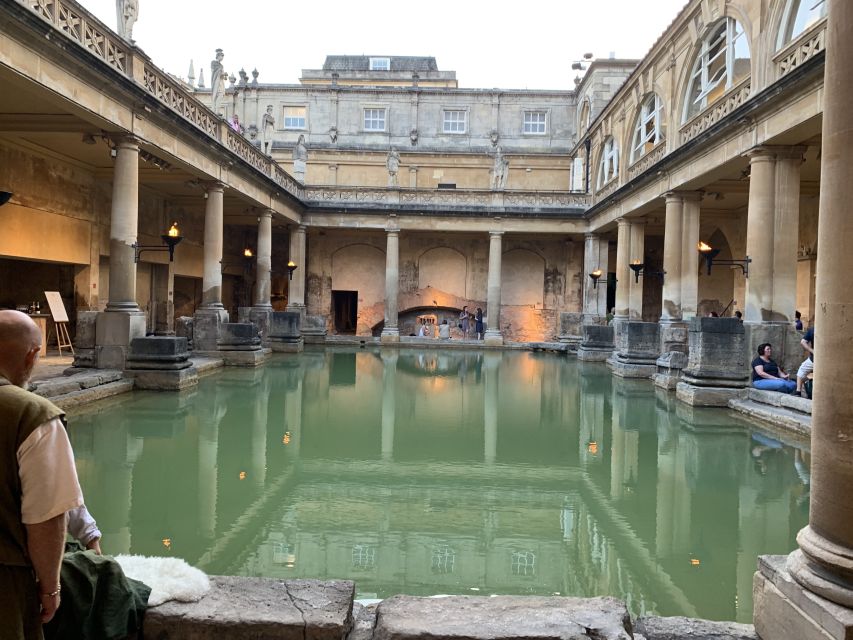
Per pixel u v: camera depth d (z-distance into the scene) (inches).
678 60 754.8
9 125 517.7
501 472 310.3
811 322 796.0
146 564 129.3
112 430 367.6
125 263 520.1
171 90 586.6
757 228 540.4
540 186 1421.0
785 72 498.9
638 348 715.4
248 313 925.8
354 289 1353.3
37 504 89.4
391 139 1423.5
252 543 210.1
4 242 590.2
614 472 311.9
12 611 89.1
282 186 971.9
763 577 125.7
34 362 100.3
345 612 117.9
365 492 274.5
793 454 348.8
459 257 1354.6
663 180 772.6
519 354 1040.8
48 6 405.1
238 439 359.9
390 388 589.9
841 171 110.4
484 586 182.5
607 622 114.6
